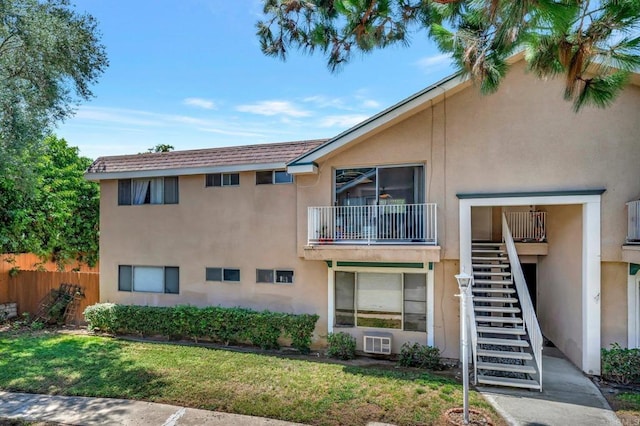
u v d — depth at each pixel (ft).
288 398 22.06
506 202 28.55
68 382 24.79
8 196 45.06
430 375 26.21
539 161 28.14
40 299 44.06
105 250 41.88
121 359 29.37
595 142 27.09
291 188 35.73
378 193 32.50
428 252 28.68
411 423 19.11
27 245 47.91
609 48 13.98
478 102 29.40
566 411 20.54
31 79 32.17
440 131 30.25
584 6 12.96
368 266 32.09
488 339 26.96
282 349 33.45
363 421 19.38
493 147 29.07
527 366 24.91
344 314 33.19
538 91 28.19
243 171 37.01
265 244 36.35
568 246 30.32
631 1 12.01
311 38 22.03
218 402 21.65
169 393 22.88
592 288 26.61
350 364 29.22
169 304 39.37
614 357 24.97
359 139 31.81
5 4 27.96
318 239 31.99
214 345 34.47
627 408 21.02
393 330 31.63
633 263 25.17
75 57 32.68
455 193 29.76
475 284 32.91
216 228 38.09
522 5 11.83
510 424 19.01
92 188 59.47
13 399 22.41
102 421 19.62
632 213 25.48
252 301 36.55
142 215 40.73
